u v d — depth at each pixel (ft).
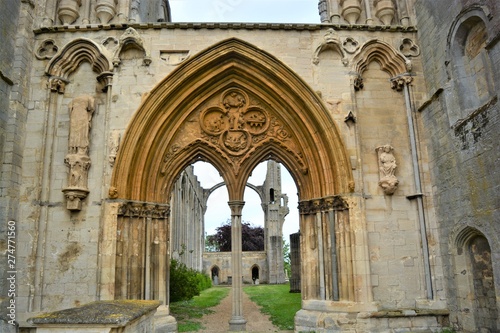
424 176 43.68
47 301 40.22
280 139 47.60
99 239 41.09
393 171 43.70
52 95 44.04
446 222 40.57
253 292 99.30
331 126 44.09
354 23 48.88
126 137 42.86
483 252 36.45
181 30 46.44
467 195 36.81
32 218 40.86
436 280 41.57
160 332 41.60
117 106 44.16
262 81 46.83
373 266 42.09
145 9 55.57
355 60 46.09
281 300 74.23
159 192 45.57
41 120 43.14
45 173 42.19
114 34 45.75
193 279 73.05
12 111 41.19
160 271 43.96
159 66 45.44
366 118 45.68
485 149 34.06
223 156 47.16
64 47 44.60
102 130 44.14
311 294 44.09
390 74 47.06
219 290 112.57
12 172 40.06
